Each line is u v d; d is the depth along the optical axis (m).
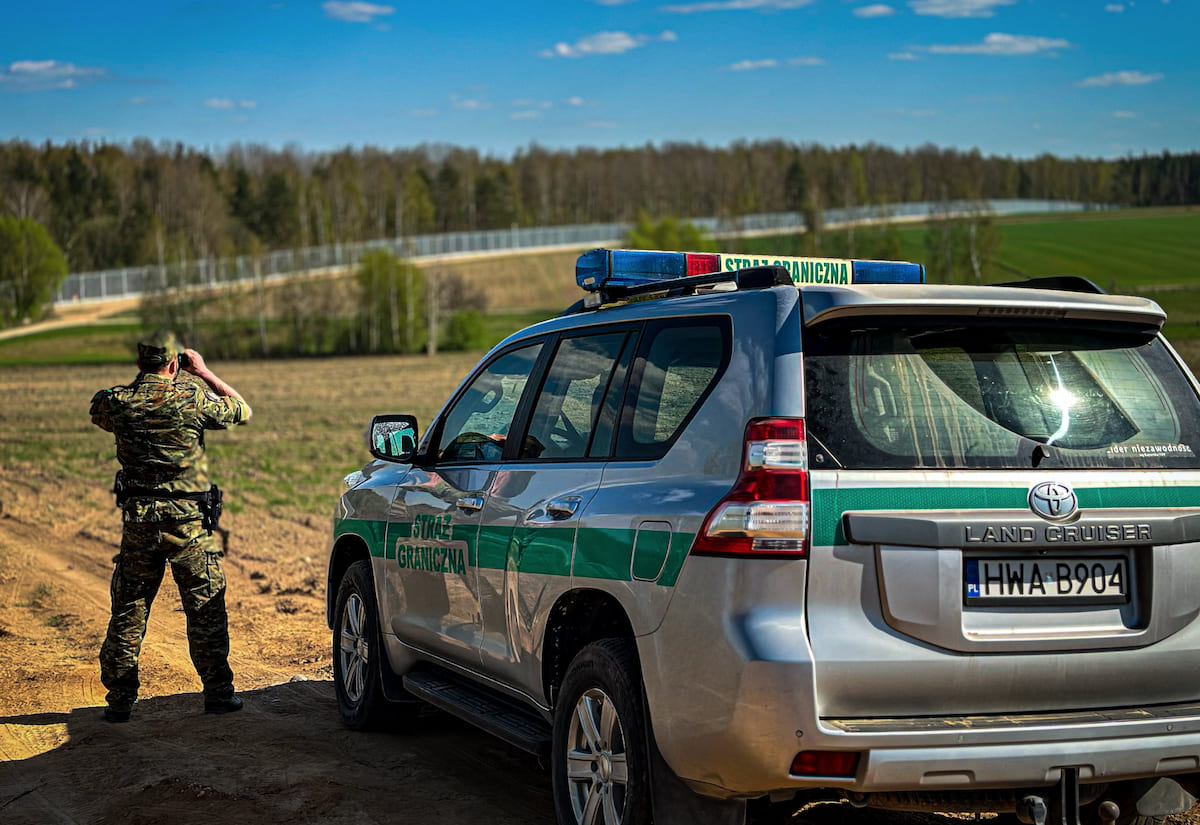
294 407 40.00
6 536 13.52
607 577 3.77
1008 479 3.38
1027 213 172.00
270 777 5.12
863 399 3.39
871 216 127.50
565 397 4.46
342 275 113.94
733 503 3.32
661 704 3.49
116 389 6.10
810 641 3.21
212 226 145.75
